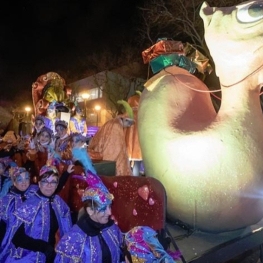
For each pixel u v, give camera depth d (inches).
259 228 161.3
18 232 119.2
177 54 180.9
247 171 142.6
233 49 150.9
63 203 129.0
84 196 100.0
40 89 221.6
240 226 150.3
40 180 125.3
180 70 176.6
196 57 205.3
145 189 132.0
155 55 183.8
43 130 171.8
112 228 102.6
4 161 174.7
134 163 228.5
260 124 151.3
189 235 151.4
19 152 184.7
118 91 1075.3
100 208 98.1
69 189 151.4
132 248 86.5
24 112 1036.5
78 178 148.6
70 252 97.3
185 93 166.2
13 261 120.1
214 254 135.1
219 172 143.1
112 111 1112.8
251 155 144.2
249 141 145.9
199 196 145.2
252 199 144.6
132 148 227.0
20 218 120.3
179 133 153.9
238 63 152.3
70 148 174.6
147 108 167.0
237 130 147.0
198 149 146.6
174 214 155.8
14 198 129.6
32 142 176.4
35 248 117.6
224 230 149.8
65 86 226.1
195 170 145.9
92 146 207.6
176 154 150.4
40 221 122.0
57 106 203.2
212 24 157.1
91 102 1171.3
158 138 157.5
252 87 155.1
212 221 146.3
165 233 129.8
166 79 170.2
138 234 88.0
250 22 149.2
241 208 144.2
